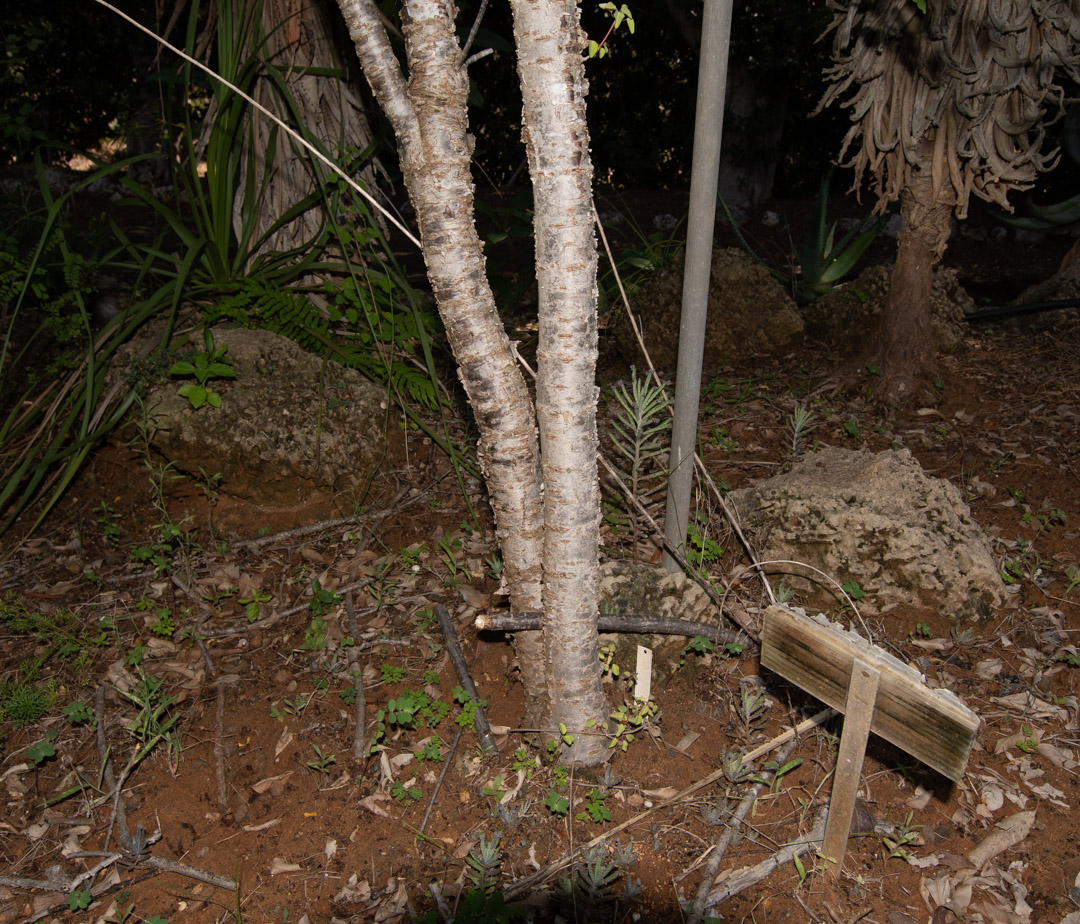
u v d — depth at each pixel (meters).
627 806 2.64
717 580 3.46
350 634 3.36
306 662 3.26
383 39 2.11
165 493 4.11
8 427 4.25
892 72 4.15
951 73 3.93
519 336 6.21
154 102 11.64
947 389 4.85
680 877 2.43
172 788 2.76
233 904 2.42
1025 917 2.31
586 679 2.59
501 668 3.18
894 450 3.61
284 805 2.70
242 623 3.46
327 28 4.38
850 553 3.28
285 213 4.45
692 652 3.06
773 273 7.04
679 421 3.04
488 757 2.79
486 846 2.45
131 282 5.84
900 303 4.78
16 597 3.54
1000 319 5.99
